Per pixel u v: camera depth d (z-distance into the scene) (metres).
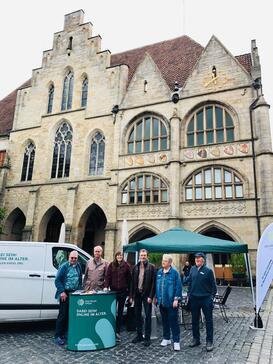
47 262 11.36
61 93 35.16
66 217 29.64
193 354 8.19
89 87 33.50
